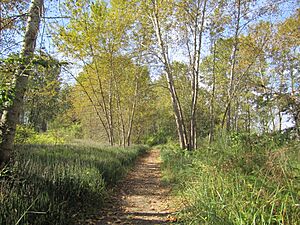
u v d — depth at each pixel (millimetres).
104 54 19203
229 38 15016
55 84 14281
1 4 4727
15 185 4547
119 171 10234
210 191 4406
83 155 10102
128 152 17859
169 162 12133
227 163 5055
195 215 3887
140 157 21062
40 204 4207
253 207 3066
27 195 4270
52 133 20188
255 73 20016
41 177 5305
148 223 5062
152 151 31922
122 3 16766
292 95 7949
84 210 5480
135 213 5750
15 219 3541
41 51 4539
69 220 4617
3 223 3512
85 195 5805
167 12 14383
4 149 5246
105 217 5469
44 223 4051
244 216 2955
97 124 31312
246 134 7762
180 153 12648
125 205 6453
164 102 33594
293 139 6973
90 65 19906
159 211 5852
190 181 6449
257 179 3564
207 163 6016
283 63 18156
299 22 14227
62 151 10898
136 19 16297
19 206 3857
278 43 15719
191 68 15500
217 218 3221
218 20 14297
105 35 18547
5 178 4891
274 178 3420
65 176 5766
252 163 4633
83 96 24531
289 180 3322
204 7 13969
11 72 4355
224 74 21859
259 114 8719
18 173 5121
